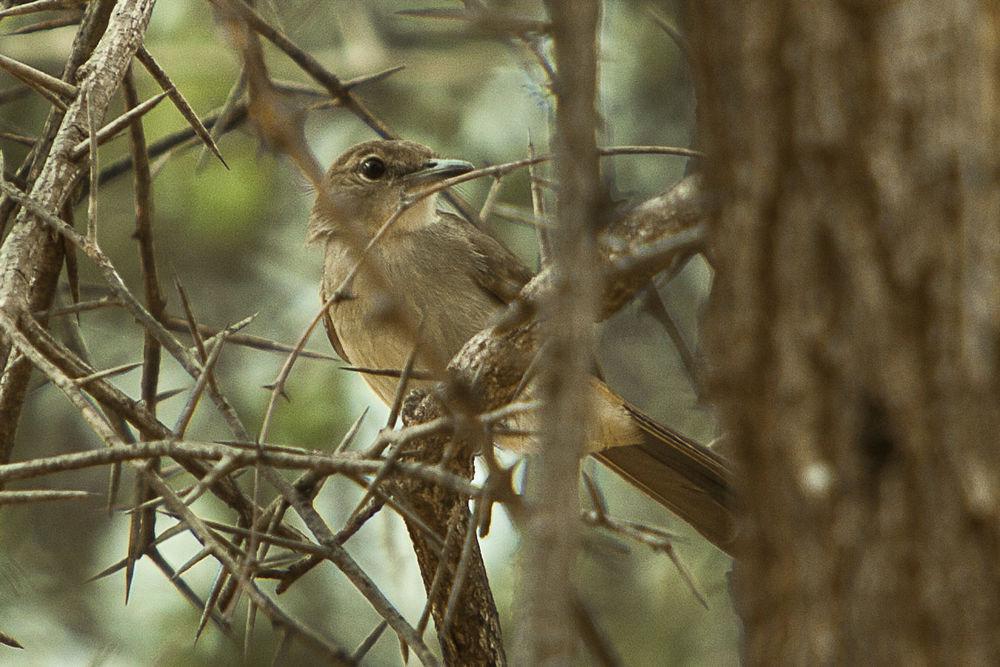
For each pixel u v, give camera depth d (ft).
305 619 37.52
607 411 33.73
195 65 40.60
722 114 12.91
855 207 12.17
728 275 12.97
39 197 23.29
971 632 11.68
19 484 39.88
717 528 34.01
